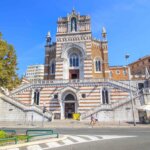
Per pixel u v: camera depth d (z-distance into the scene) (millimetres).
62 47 56812
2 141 14844
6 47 29047
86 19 58219
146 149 12867
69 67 56125
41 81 50781
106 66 56188
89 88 48188
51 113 42281
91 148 13508
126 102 41406
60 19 59750
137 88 46156
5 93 48781
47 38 61344
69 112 48281
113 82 47656
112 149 13023
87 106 46938
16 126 34219
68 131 25922
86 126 33188
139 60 85250
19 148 13703
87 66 53875
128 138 18469
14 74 30328
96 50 57375
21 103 44719
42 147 14203
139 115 38938
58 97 48062
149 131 24922
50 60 59125
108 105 42000
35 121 42156
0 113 45094
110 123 36875
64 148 13773
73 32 57375
